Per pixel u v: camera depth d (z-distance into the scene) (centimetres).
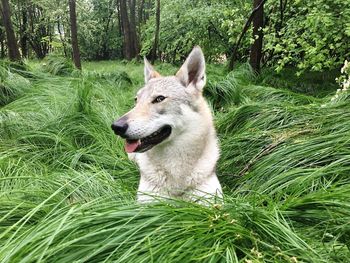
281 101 142
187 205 58
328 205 59
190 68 82
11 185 79
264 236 52
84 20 754
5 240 52
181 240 47
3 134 116
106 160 103
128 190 79
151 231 49
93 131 117
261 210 56
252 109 124
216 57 330
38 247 43
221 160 103
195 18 307
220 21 288
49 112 131
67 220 49
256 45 224
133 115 73
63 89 168
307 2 209
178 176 75
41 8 657
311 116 107
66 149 106
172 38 377
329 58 192
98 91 164
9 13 238
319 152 83
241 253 49
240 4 284
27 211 61
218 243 48
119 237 46
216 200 65
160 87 76
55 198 69
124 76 236
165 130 74
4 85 160
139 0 708
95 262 45
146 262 44
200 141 76
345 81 127
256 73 219
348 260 50
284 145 94
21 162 94
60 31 699
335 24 181
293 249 49
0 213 61
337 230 56
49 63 236
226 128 125
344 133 85
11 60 236
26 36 627
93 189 76
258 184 84
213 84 169
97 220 49
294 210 60
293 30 203
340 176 74
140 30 612
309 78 217
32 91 164
